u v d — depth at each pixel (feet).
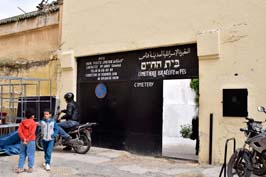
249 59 24.50
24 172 22.71
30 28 41.16
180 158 27.84
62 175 22.18
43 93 38.63
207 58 26.27
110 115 32.86
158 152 29.22
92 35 34.12
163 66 29.32
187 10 27.61
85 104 34.88
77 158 28.12
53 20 38.63
